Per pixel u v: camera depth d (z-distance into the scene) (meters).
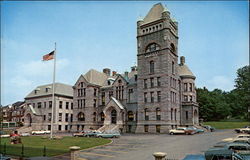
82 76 74.25
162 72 56.97
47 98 81.25
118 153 26.89
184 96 66.00
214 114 95.81
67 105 82.75
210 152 16.02
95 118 70.88
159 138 41.66
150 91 58.25
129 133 57.75
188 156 17.22
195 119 63.78
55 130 76.81
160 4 63.69
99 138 44.19
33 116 79.38
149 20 63.50
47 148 30.25
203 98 95.88
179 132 48.88
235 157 15.52
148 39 61.31
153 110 56.75
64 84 86.38
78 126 72.75
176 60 62.91
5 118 117.56
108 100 69.44
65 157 22.36
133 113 62.06
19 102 122.00
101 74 78.81
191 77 67.44
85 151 28.58
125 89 65.38
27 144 35.59
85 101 71.94
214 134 45.94
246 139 24.20
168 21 58.97
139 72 61.38
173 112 57.50
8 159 19.20
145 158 23.52
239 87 95.88
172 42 61.09
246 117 90.56
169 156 23.78
